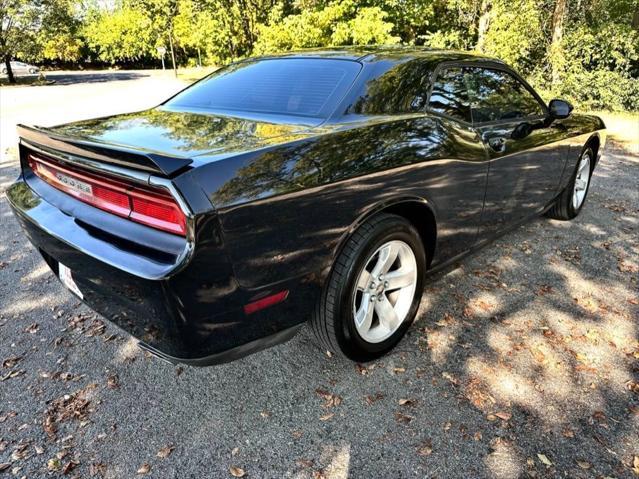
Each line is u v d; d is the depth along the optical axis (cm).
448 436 198
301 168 188
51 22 2744
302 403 217
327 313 214
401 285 246
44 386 231
